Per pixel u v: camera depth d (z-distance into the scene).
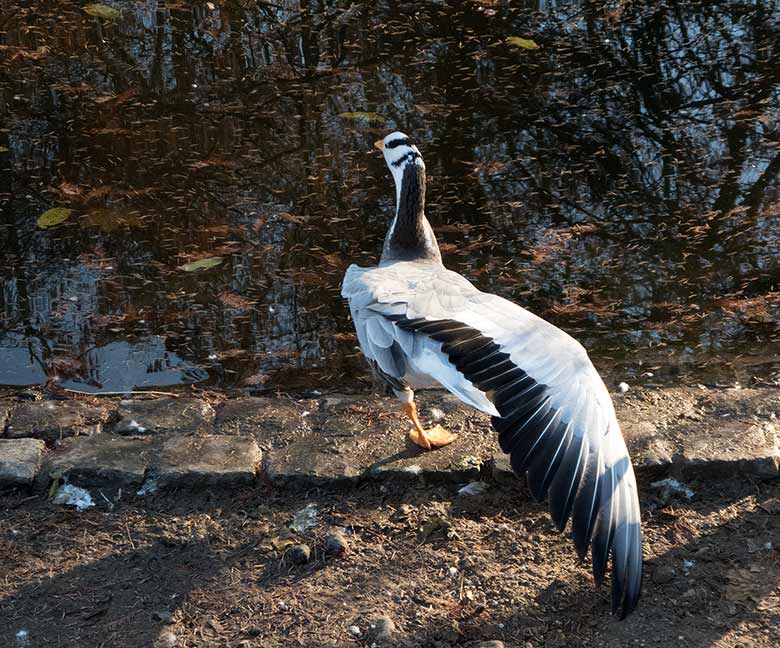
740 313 3.94
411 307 3.07
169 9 5.78
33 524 3.21
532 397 2.90
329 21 5.66
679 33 5.49
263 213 4.32
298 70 5.12
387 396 3.60
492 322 3.00
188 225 4.27
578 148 4.63
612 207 4.35
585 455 2.88
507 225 4.27
